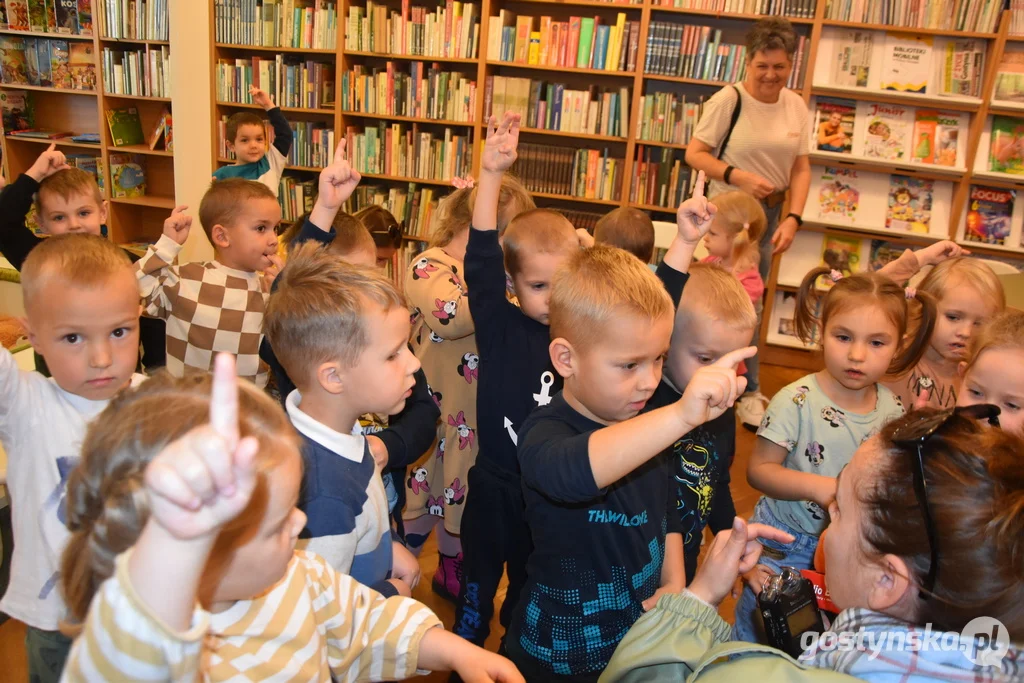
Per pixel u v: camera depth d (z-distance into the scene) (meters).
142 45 5.49
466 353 2.05
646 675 0.88
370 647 0.98
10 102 5.63
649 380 1.14
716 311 1.40
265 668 0.81
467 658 0.96
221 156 5.36
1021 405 1.36
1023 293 2.61
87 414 1.26
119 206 5.63
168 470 0.47
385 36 4.91
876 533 0.78
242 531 0.67
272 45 5.07
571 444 1.01
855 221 4.82
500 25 4.73
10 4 5.39
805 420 1.66
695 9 4.51
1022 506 0.68
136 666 0.52
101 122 5.42
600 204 5.04
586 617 1.24
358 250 2.10
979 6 4.35
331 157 5.19
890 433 0.82
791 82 4.65
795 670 0.74
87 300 1.20
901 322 1.61
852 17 4.48
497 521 1.72
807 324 2.01
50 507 1.23
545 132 4.84
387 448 1.45
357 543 1.12
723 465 1.58
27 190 2.30
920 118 4.69
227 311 2.32
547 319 1.70
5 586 2.00
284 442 0.72
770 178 3.96
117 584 0.52
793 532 1.66
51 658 1.24
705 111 3.99
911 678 0.72
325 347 1.13
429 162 5.07
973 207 4.71
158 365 1.82
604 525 1.23
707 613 0.91
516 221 1.72
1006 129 4.58
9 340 2.29
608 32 4.63
